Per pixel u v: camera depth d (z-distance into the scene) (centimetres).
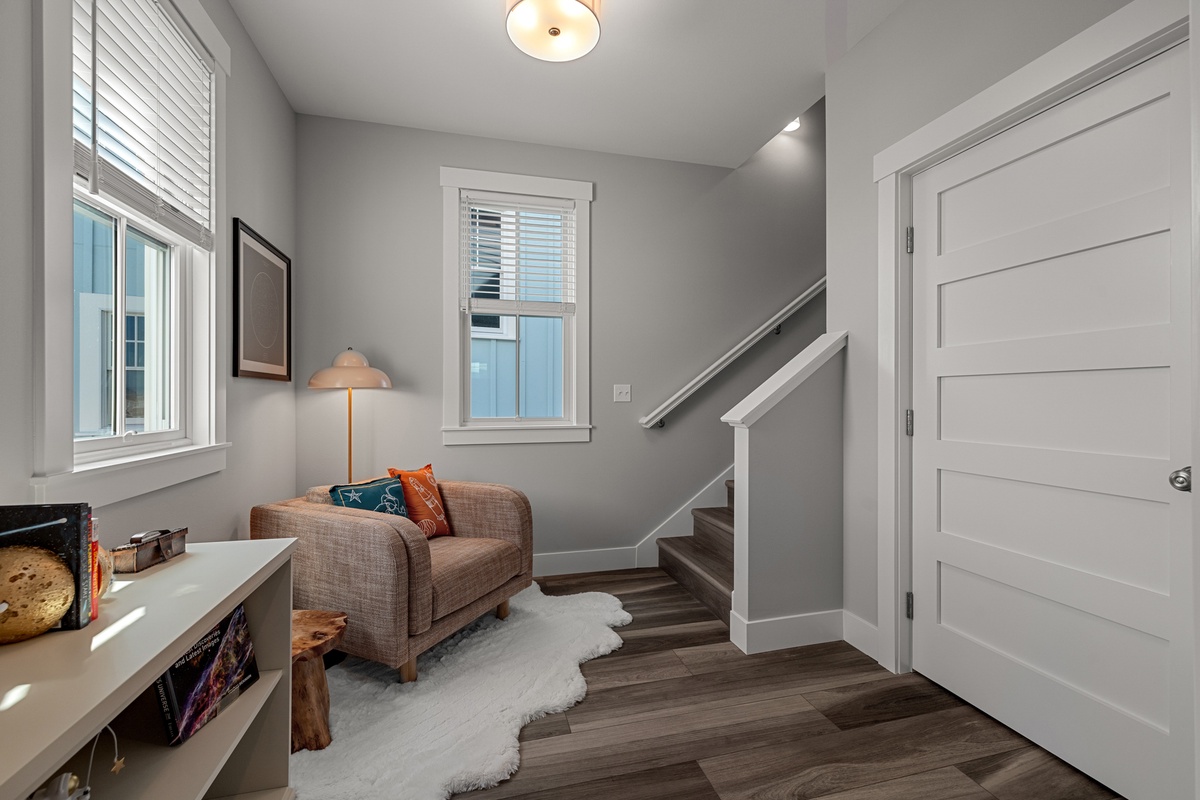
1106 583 151
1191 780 133
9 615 79
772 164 381
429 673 211
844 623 247
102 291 148
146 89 155
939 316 205
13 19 106
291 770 155
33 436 112
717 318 369
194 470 180
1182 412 135
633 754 168
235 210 220
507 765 159
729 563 301
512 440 333
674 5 218
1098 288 154
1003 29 174
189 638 87
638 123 314
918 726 182
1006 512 181
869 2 214
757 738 176
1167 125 138
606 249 350
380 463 314
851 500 242
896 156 214
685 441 366
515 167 335
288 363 287
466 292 329
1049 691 166
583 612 273
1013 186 178
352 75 267
